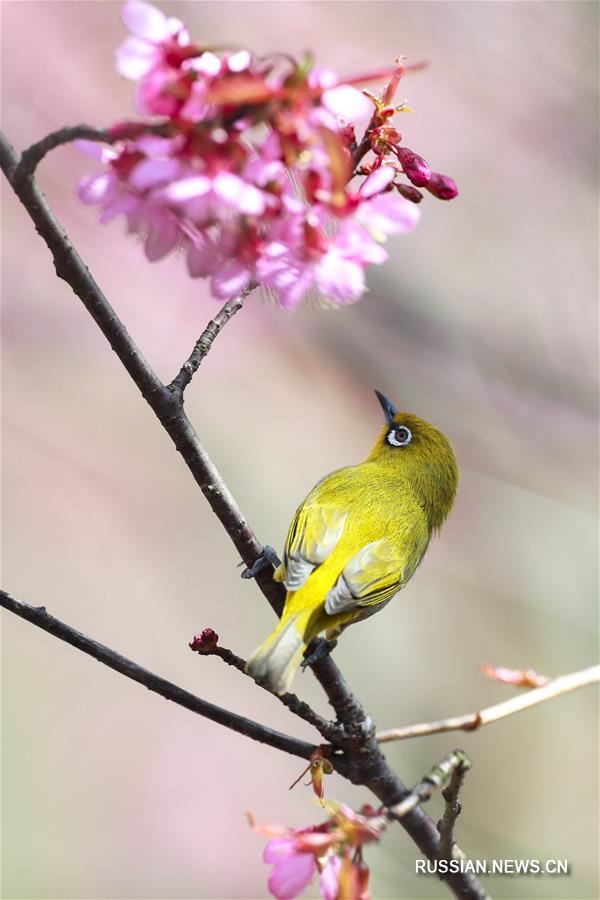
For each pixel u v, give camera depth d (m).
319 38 14.46
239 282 3.55
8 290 14.48
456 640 14.04
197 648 4.93
